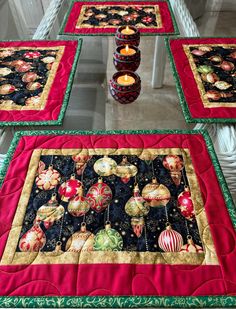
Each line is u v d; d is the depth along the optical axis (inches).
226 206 22.0
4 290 18.2
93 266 19.1
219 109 30.3
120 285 18.3
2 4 57.0
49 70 35.4
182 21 47.9
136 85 32.4
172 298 17.7
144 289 18.1
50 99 31.7
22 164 24.9
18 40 40.9
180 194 22.8
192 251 19.6
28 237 20.4
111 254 19.5
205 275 18.6
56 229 20.9
